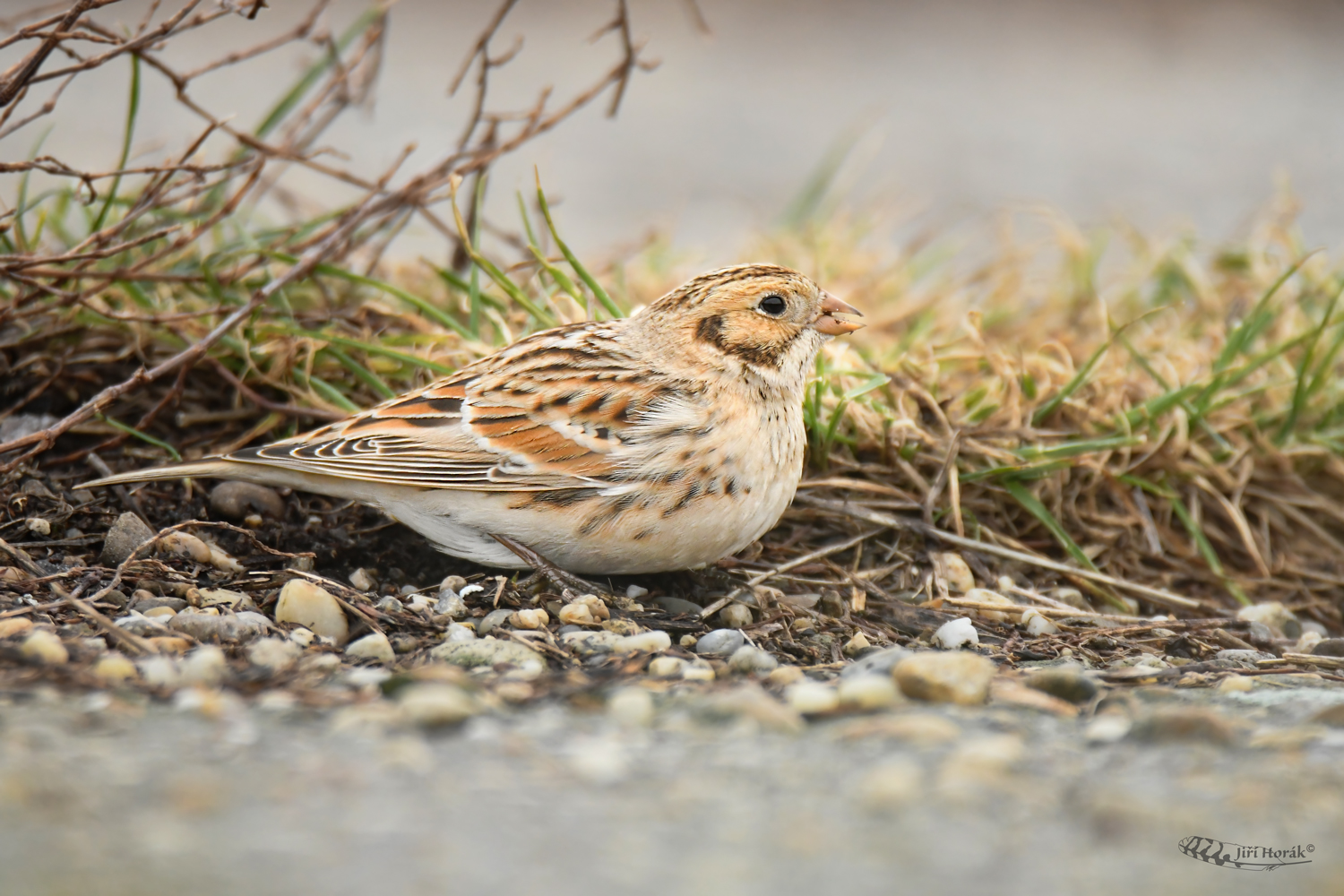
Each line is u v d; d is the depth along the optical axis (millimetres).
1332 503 12164
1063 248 16047
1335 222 21078
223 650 7863
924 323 13711
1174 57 32500
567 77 28219
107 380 11477
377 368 11688
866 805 5727
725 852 5270
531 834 5375
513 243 13297
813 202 17656
